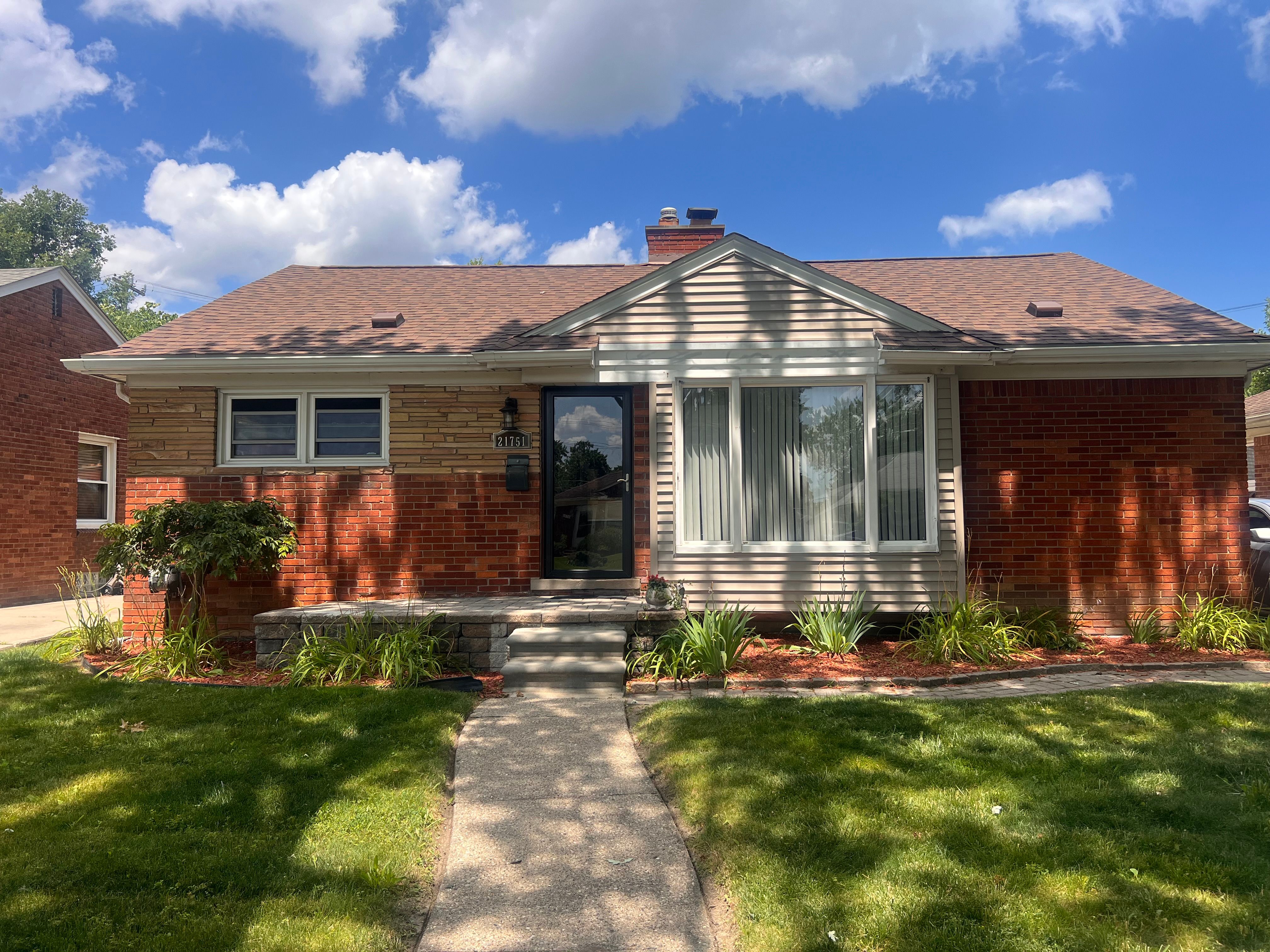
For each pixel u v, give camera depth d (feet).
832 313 25.02
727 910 9.25
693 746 14.58
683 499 25.07
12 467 40.65
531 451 27.14
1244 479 26.27
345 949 8.09
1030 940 8.05
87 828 11.09
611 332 25.38
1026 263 37.24
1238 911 8.61
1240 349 24.99
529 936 8.68
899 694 19.36
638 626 22.16
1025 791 12.12
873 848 10.18
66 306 44.83
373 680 20.53
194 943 8.16
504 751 15.21
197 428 27.43
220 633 26.89
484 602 24.64
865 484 25.05
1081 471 26.48
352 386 27.58
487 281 36.91
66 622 34.60
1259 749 14.06
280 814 11.62
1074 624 25.49
